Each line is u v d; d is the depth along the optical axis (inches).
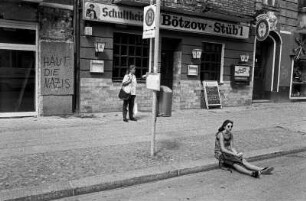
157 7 257.4
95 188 214.5
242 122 454.0
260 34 592.1
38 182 211.2
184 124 416.8
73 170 235.3
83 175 226.8
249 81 617.3
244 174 258.8
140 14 461.1
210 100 555.8
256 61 674.8
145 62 497.4
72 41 421.4
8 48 387.9
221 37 566.6
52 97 414.6
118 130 362.9
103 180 219.8
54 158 259.1
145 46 494.3
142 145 307.6
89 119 411.2
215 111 536.1
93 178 221.9
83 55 432.1
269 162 300.2
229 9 560.4
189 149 304.3
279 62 676.7
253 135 379.2
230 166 268.8
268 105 637.9
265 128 421.7
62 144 299.6
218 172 263.3
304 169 278.2
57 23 409.4
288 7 672.4
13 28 387.2
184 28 509.4
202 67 560.4
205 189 225.0
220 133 271.0
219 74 581.3
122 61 476.1
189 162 266.5
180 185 231.9
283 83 690.8
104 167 244.5
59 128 359.3
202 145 320.5
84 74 435.8
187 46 526.3
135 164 254.8
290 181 245.6
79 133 341.7
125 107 407.5
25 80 402.3
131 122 406.0
